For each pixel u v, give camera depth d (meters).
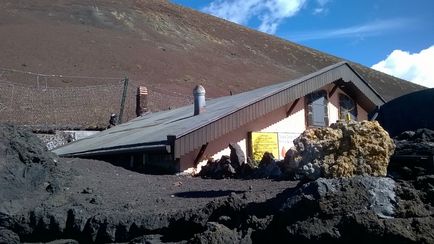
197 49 93.19
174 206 7.92
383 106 10.56
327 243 5.36
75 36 74.75
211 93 61.78
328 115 17.55
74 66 58.94
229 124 13.87
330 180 5.88
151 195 9.30
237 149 12.58
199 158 13.72
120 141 15.70
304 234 5.46
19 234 8.36
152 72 65.38
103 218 7.59
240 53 104.50
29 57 58.25
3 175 9.21
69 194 9.34
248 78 79.75
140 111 24.27
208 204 6.98
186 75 68.94
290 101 15.63
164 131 14.38
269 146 15.52
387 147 6.93
